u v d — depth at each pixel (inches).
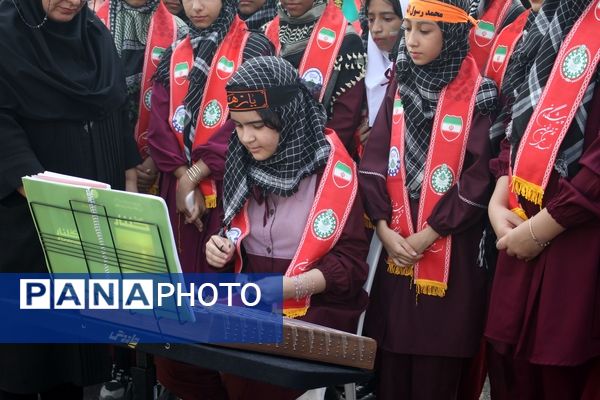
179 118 135.8
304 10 134.3
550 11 106.1
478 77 115.7
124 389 147.1
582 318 99.7
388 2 128.4
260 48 134.8
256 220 111.7
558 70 101.7
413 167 116.0
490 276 117.8
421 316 116.2
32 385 120.1
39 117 116.7
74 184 87.3
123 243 85.7
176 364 111.6
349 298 110.1
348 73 132.3
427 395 117.6
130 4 146.6
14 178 114.0
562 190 98.6
